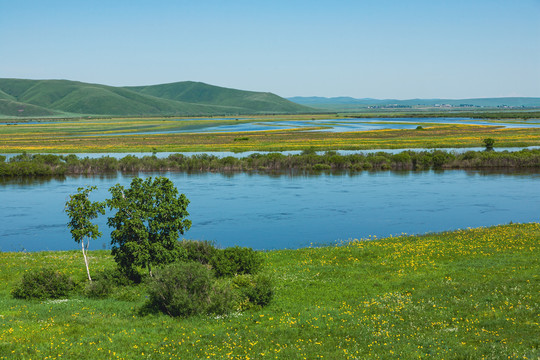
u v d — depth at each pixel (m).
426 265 28.23
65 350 16.56
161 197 27.28
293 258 32.25
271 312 21.14
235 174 86.25
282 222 48.00
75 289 25.45
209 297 21.83
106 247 40.44
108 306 22.52
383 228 44.53
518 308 19.30
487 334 17.06
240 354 16.28
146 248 26.41
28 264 31.38
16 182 78.00
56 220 50.78
